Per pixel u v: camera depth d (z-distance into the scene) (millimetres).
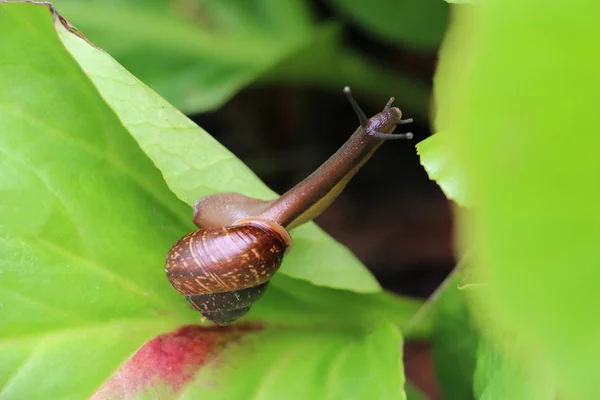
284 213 204
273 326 209
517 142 97
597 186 99
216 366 200
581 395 108
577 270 102
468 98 97
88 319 198
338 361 204
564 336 105
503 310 103
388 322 207
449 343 209
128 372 196
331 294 213
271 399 199
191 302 198
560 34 100
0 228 195
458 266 202
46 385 193
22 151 198
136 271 202
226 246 194
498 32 98
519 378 183
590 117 99
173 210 207
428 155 182
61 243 198
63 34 193
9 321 193
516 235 98
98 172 202
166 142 198
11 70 199
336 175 206
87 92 202
